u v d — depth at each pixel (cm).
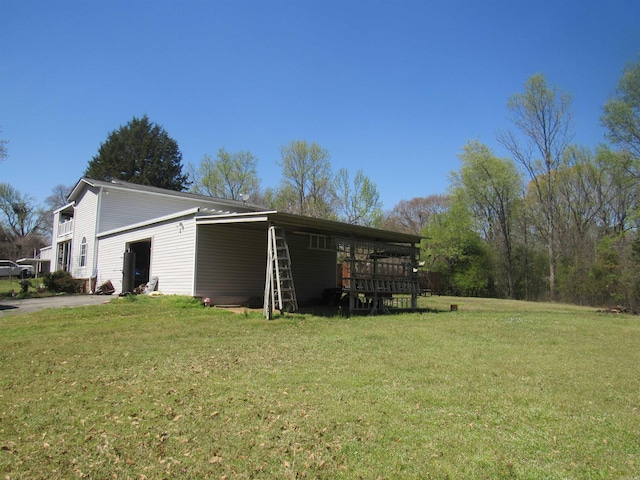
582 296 2616
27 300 1555
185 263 1380
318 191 3578
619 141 2177
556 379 550
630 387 520
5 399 457
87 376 544
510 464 315
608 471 307
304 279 1734
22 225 5094
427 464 313
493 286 3250
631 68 2094
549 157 2850
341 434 364
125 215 2178
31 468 309
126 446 343
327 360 634
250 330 909
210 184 3947
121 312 1122
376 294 1389
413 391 481
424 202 4841
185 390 482
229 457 324
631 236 2375
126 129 4622
